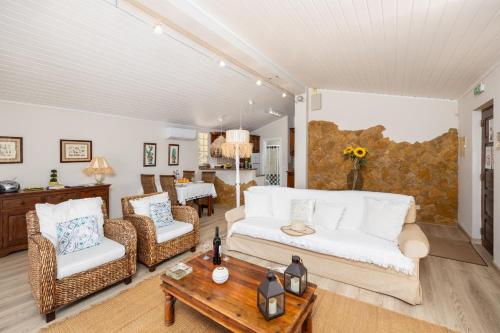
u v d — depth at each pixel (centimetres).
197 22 232
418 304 204
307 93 477
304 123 480
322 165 502
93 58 288
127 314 193
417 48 246
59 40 250
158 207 306
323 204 293
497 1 159
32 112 356
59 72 297
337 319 185
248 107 582
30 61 269
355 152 407
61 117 387
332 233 263
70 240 220
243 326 136
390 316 189
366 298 213
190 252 319
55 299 185
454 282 240
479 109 345
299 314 141
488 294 218
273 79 393
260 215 331
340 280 239
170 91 414
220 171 645
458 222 430
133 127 494
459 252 315
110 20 242
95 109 418
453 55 253
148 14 227
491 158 318
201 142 667
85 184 415
